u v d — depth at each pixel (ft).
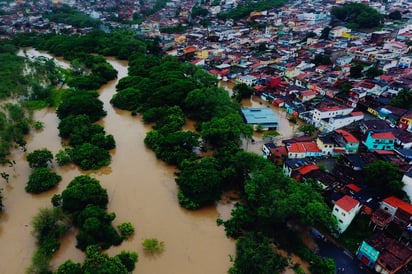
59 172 266.57
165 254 190.70
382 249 173.88
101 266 161.89
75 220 205.77
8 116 346.95
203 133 287.48
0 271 179.73
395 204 199.72
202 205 228.63
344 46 551.59
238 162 239.09
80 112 343.26
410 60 450.71
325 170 245.45
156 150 285.84
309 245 196.13
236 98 399.03
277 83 427.74
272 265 174.60
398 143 272.10
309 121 344.28
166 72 428.15
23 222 213.87
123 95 388.16
